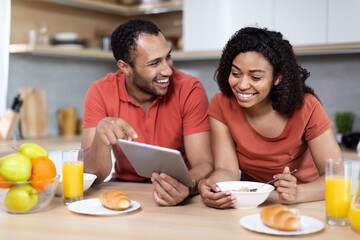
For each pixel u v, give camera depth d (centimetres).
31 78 342
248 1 317
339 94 331
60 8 354
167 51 177
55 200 142
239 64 144
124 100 192
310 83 340
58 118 357
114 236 106
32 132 335
